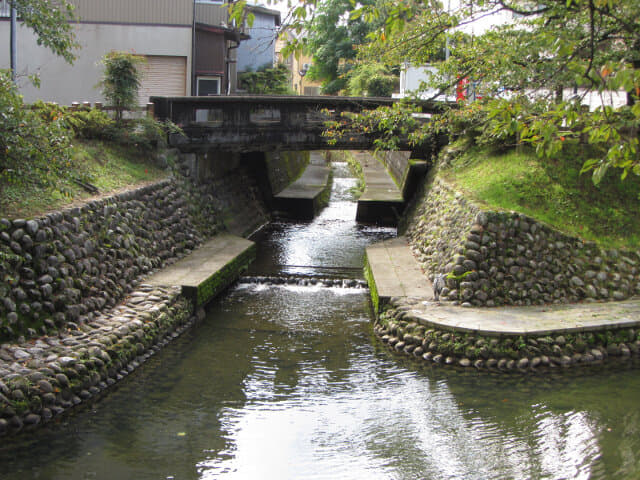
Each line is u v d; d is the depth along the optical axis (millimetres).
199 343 12250
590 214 14219
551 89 8242
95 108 17594
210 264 15500
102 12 23688
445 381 10492
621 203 14586
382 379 10625
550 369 10859
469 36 14297
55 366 9195
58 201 12445
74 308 10945
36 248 10648
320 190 29906
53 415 8852
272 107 19234
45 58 23750
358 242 22047
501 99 6738
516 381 10430
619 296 12945
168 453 8086
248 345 12195
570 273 13078
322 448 8328
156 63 24062
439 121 13805
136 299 12695
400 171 31031
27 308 10070
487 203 14109
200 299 13711
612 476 7379
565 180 15008
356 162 41406
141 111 18547
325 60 43281
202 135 19062
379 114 13438
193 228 17891
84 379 9508
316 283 16516
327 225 25562
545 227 13375
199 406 9523
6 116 9977
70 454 7930
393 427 8930
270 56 36062
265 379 10617
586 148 15781
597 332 11406
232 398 9844
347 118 19125
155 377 10570
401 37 13141
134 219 14680
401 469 7777
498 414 9250
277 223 25812
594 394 9836
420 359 11461
